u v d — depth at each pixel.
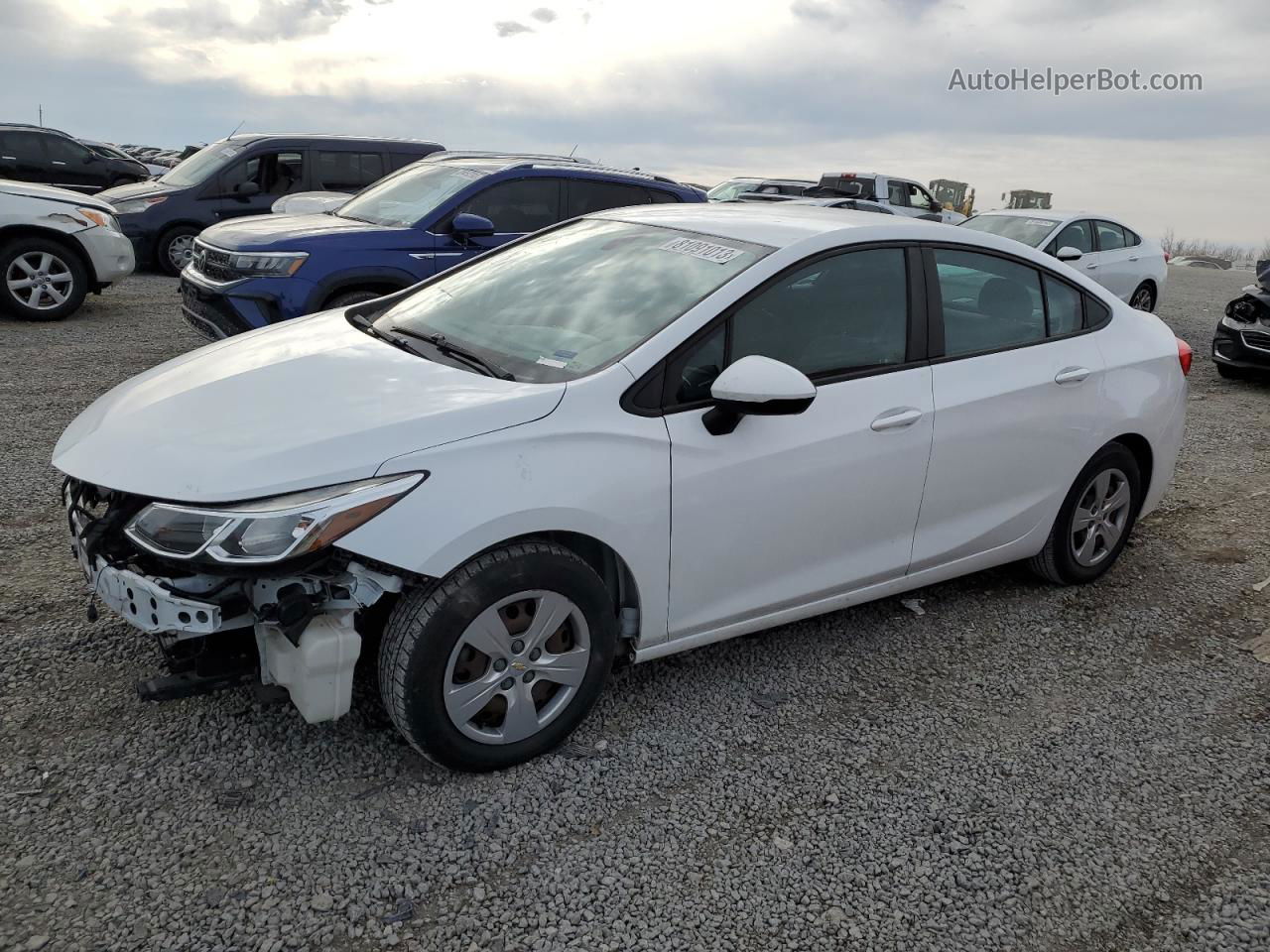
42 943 2.22
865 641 3.94
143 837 2.57
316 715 2.66
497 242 7.55
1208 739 3.39
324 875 2.49
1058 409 4.04
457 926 2.37
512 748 2.92
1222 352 9.95
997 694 3.60
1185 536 5.32
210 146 13.45
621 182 8.17
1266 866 2.78
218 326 6.86
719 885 2.57
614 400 2.94
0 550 4.16
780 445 3.22
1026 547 4.21
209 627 2.54
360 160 12.73
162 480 2.58
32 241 9.16
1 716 3.01
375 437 2.64
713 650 3.78
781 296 3.30
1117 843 2.84
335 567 2.63
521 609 2.84
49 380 7.08
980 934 2.47
